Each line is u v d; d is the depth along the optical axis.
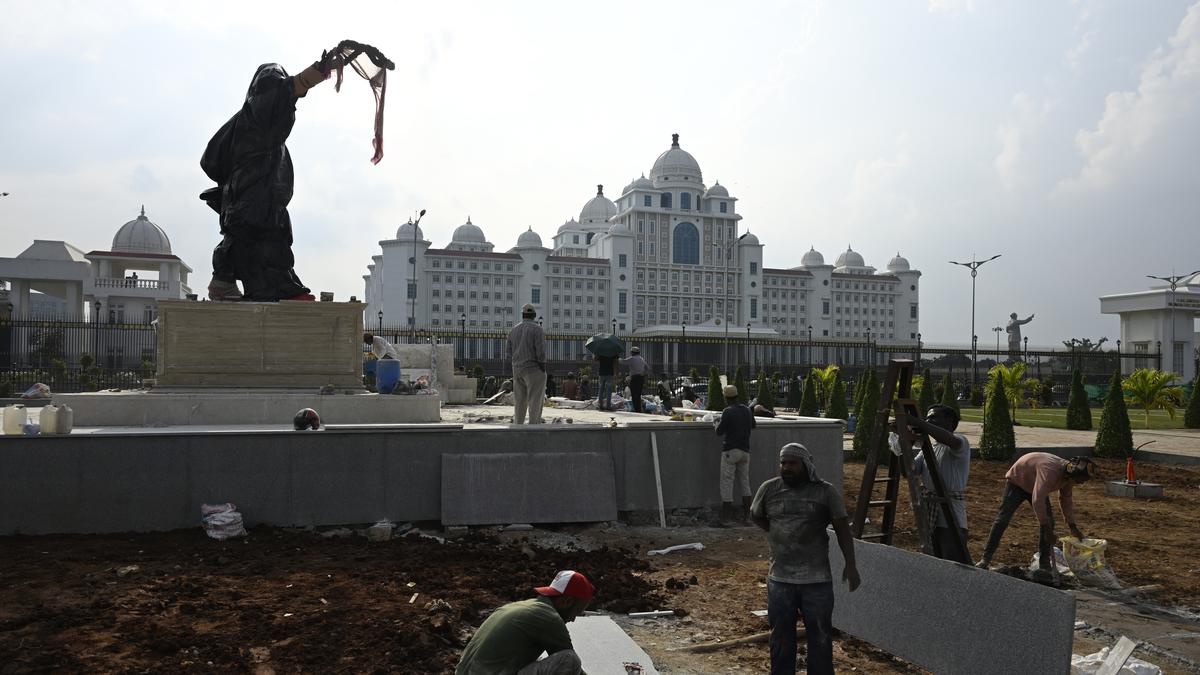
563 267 111.12
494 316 106.88
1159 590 7.73
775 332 96.50
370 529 9.28
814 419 12.38
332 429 9.64
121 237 70.56
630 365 17.55
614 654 5.33
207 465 9.23
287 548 8.53
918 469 7.14
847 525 4.58
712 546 9.56
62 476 8.85
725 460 10.84
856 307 129.00
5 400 19.89
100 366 33.28
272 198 13.61
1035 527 11.07
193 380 12.20
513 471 10.12
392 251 103.62
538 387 11.51
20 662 4.95
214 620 5.91
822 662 4.50
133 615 5.96
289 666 5.05
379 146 13.67
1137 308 73.12
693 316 115.62
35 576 7.00
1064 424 30.28
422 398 12.49
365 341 13.62
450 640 5.59
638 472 10.84
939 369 63.16
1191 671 5.67
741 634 6.13
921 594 5.36
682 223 116.62
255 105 13.34
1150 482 15.76
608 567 8.19
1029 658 4.50
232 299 13.38
